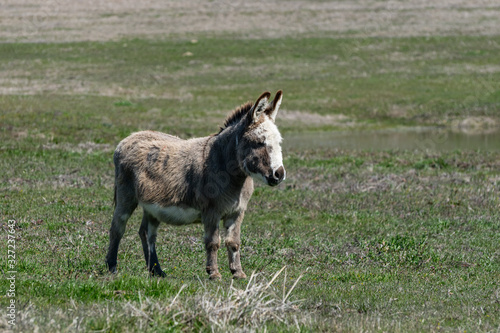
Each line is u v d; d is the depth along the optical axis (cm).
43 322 2188
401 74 16012
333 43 19050
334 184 6600
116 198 3800
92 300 2638
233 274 3400
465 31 19962
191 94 14088
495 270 3853
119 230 3675
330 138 11044
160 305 2403
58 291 2733
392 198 5991
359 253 4209
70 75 15350
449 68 16388
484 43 18662
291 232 4778
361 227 4991
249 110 3170
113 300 2564
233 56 17675
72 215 4984
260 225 4997
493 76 15512
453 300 3058
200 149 3384
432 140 10756
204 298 2422
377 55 17775
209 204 3281
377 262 4022
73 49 17988
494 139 10912
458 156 8469
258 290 2538
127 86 14575
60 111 11250
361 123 12512
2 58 16750
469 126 12281
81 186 6094
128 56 17438
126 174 3653
